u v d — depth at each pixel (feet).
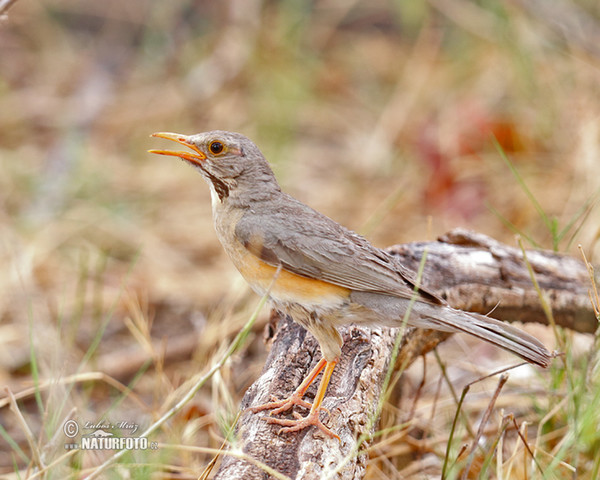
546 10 56.49
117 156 56.54
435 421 33.12
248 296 41.32
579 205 44.93
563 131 50.65
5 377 38.19
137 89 63.41
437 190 50.29
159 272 46.52
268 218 27.68
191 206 52.11
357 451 24.36
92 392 37.81
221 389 31.83
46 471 26.66
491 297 31.42
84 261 42.32
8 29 68.59
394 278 26.45
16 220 49.11
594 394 27.58
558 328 33.78
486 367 37.24
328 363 26.40
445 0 62.34
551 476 26.61
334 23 68.23
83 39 68.95
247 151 28.63
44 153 56.34
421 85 60.18
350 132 58.95
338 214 51.11
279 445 24.45
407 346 30.35
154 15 68.69
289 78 61.57
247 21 65.36
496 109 54.90
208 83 62.39
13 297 42.86
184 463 30.89
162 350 35.35
